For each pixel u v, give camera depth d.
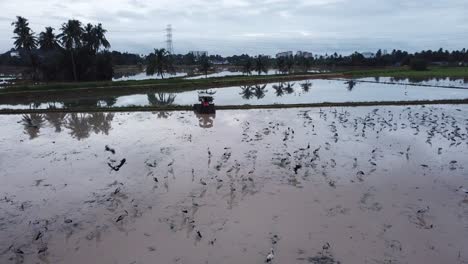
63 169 20.17
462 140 25.30
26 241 12.99
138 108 38.69
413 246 12.34
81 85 59.47
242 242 12.60
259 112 36.94
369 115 34.91
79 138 27.09
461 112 36.44
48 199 16.38
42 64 73.44
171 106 39.44
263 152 22.69
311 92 57.59
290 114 35.69
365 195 16.36
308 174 18.84
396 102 41.50
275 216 14.40
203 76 98.75
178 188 17.22
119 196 16.50
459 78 82.75
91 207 15.51
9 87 54.53
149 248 12.35
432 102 41.88
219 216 14.44
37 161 21.66
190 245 12.47
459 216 14.46
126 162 21.08
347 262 11.47
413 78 85.56
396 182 17.88
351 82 76.88
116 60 148.62
